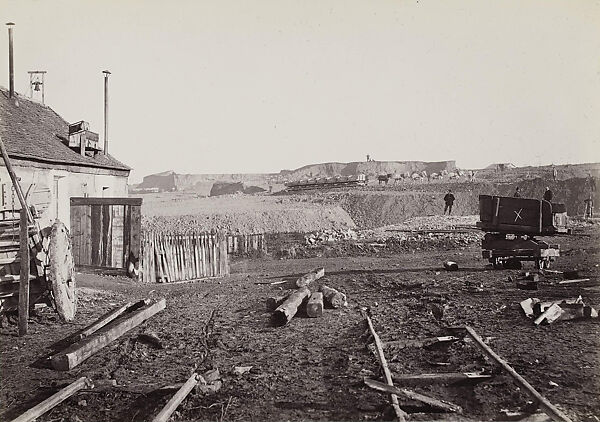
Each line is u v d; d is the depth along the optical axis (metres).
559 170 48.28
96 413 6.32
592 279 12.88
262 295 14.03
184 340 9.49
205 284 17.05
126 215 17.69
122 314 11.20
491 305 10.65
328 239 26.39
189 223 33.44
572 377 6.71
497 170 59.94
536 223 14.60
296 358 8.22
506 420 5.72
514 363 7.27
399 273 16.33
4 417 6.27
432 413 5.98
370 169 98.31
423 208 43.53
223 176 109.44
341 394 6.62
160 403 6.52
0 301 10.19
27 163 15.95
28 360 8.30
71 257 11.22
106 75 26.27
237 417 6.08
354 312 11.25
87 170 21.00
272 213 36.38
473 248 23.14
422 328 9.36
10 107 19.77
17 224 10.35
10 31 20.89
